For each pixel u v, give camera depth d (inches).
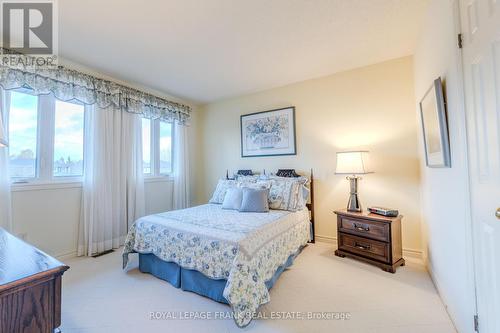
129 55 98.6
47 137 97.7
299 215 108.4
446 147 59.1
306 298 70.5
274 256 79.4
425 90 81.3
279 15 74.1
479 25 41.1
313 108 127.0
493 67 36.6
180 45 91.2
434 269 78.0
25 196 90.8
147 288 77.2
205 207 117.3
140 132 131.0
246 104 152.5
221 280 68.4
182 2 67.3
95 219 107.6
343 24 79.5
